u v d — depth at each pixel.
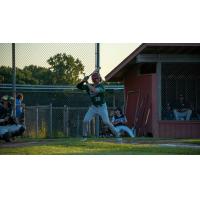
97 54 38.31
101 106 30.91
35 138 36.31
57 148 27.95
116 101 47.34
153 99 39.53
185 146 29.55
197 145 30.39
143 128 40.94
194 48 39.06
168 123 39.41
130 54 39.09
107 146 28.89
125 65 39.38
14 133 32.09
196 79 41.22
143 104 41.16
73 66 38.69
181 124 39.53
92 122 39.72
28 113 39.47
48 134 39.28
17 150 27.16
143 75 41.16
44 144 30.02
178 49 39.16
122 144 30.08
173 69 41.16
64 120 39.88
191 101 41.00
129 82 44.12
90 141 31.58
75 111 40.31
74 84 39.78
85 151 26.77
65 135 39.88
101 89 30.88
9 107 32.66
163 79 41.12
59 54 38.50
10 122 32.19
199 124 39.62
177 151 26.95
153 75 39.59
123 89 46.97
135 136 40.50
